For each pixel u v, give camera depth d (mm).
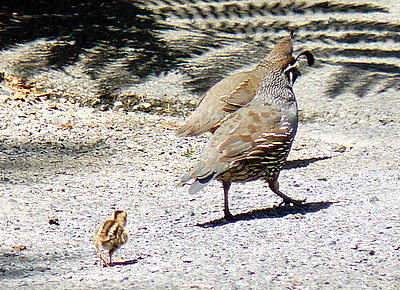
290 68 10531
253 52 21344
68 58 19922
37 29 22172
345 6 26344
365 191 11336
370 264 7883
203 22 24031
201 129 12422
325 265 7848
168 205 10766
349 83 19328
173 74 19312
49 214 10258
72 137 14906
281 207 10555
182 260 8117
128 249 8648
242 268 7754
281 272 7605
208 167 9477
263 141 9688
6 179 12086
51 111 16562
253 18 24656
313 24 24359
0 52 20109
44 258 8328
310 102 18047
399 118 16875
